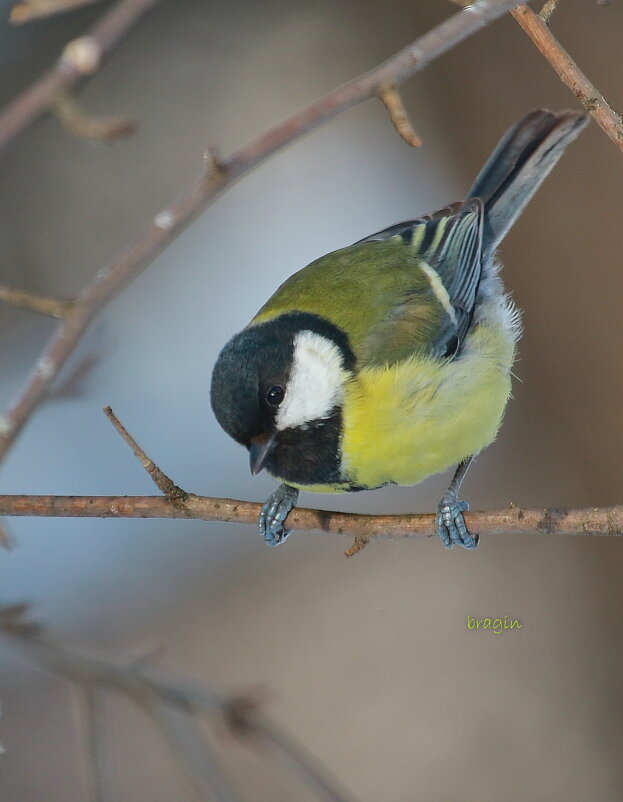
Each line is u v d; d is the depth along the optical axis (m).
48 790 10.66
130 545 12.80
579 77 6.03
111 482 12.19
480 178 9.17
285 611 12.48
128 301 13.72
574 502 12.08
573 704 11.43
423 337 7.39
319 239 13.54
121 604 12.06
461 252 8.33
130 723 11.55
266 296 13.34
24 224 14.28
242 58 15.54
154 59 15.66
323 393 6.96
